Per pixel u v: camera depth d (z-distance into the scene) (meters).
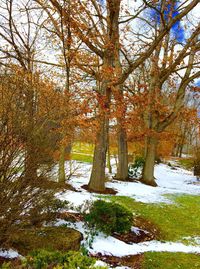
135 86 22.53
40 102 6.06
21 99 5.57
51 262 4.61
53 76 13.11
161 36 14.45
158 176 28.62
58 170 6.57
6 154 5.33
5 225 5.56
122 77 15.05
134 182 21.30
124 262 7.86
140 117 20.11
